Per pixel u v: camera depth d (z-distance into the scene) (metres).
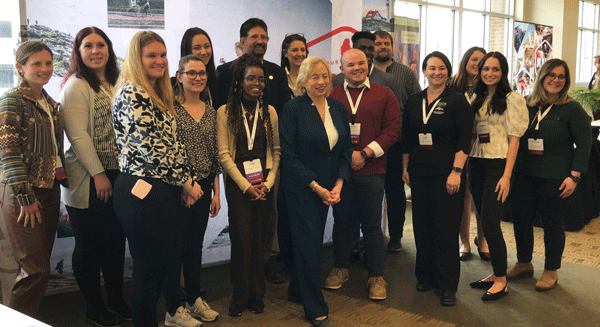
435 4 7.29
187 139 2.69
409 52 6.73
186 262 2.89
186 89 2.70
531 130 3.36
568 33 10.09
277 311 3.11
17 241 2.45
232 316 3.01
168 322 2.88
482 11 8.34
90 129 2.65
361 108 3.24
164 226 2.26
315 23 4.05
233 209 2.91
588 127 3.25
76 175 2.70
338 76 3.84
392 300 3.29
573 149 3.36
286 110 2.89
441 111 3.09
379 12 4.45
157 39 2.23
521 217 3.57
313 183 2.80
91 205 2.71
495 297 3.28
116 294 2.94
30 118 2.41
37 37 2.99
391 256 4.24
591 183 5.37
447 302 3.18
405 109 3.32
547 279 3.47
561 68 3.26
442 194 3.14
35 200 2.40
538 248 4.43
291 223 2.90
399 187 4.23
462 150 3.06
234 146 2.89
